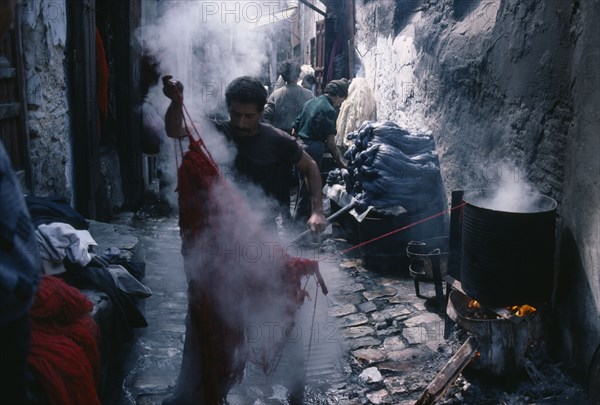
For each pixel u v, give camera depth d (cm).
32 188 433
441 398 330
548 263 345
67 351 239
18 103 410
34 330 243
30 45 438
